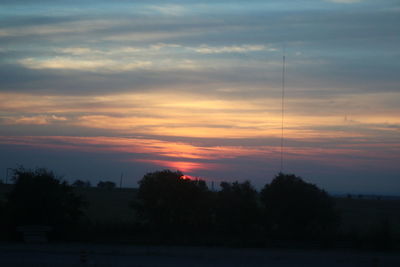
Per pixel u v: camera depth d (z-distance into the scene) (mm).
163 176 31297
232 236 30359
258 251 25516
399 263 22234
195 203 31172
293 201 30375
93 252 23766
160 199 30922
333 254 24953
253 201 31562
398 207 86125
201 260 21812
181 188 30906
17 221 29359
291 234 29438
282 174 31828
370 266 21094
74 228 30516
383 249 27188
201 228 31469
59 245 26875
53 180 30688
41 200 29281
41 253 23359
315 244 28156
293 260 22469
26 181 29859
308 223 30312
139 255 23031
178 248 26062
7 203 30297
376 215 63688
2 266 19031
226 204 31078
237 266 20156
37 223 29250
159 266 19641
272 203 30922
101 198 85750
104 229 30812
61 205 30047
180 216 30953
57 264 19734
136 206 31484
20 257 21906
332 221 30703
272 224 30922
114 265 19656
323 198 31047
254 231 30719
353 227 31688
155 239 29094
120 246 26594
